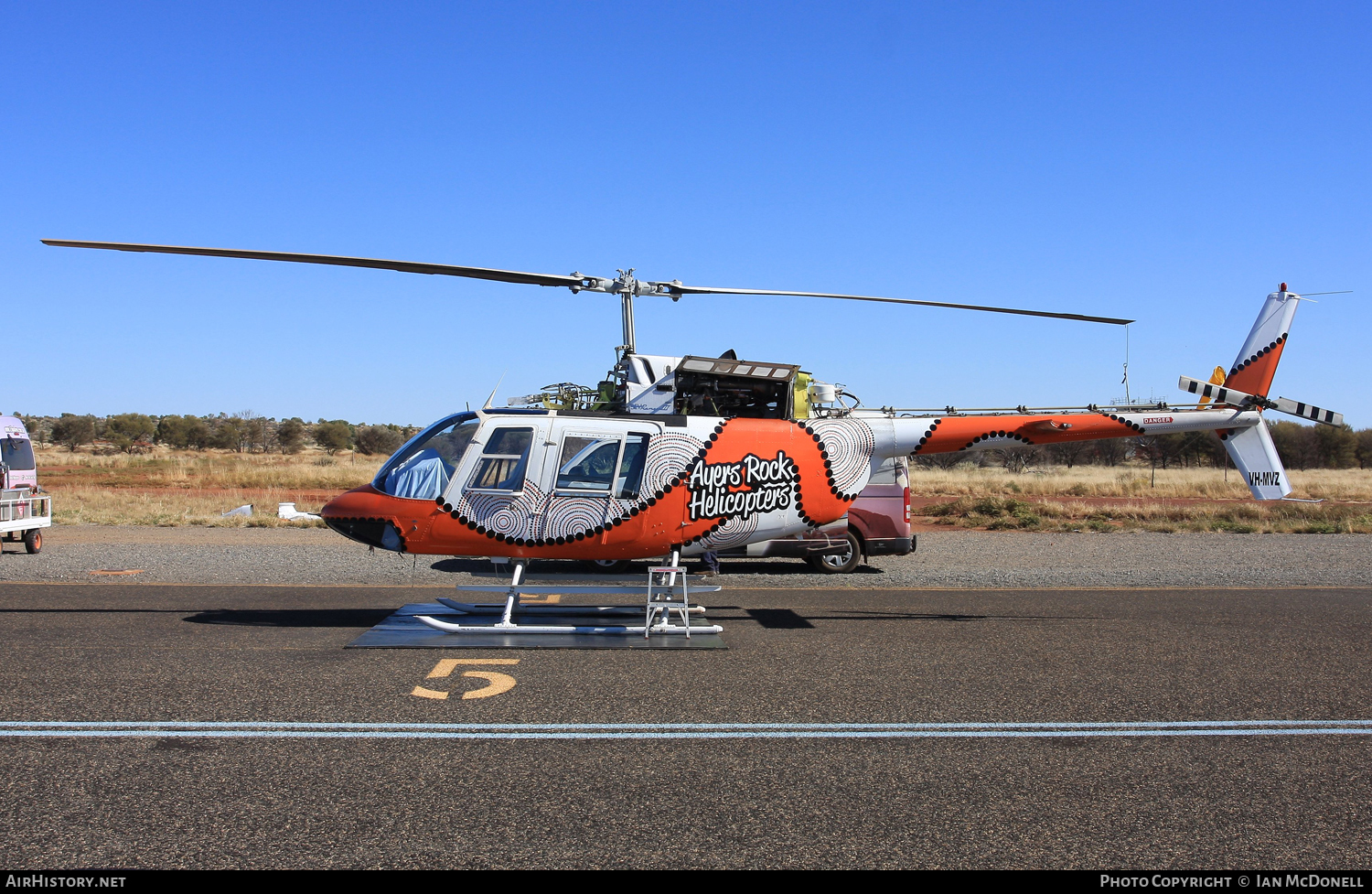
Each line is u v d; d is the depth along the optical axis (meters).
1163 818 4.06
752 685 6.25
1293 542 17.05
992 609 9.50
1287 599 10.28
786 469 8.81
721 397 10.27
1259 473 9.80
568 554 8.34
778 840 3.78
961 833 3.88
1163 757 4.86
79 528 17.45
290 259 7.68
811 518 8.97
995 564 13.72
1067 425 9.59
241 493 25.81
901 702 5.87
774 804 4.16
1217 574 12.22
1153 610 9.47
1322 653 7.43
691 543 8.55
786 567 13.28
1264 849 3.76
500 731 5.17
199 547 14.19
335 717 5.38
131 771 4.44
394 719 5.36
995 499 24.48
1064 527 19.58
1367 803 4.25
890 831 3.88
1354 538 17.86
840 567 12.68
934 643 7.72
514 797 4.20
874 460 9.33
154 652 6.95
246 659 6.79
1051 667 6.87
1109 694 6.11
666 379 9.95
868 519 12.74
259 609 9.02
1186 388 9.91
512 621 8.45
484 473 8.23
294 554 13.45
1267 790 4.41
